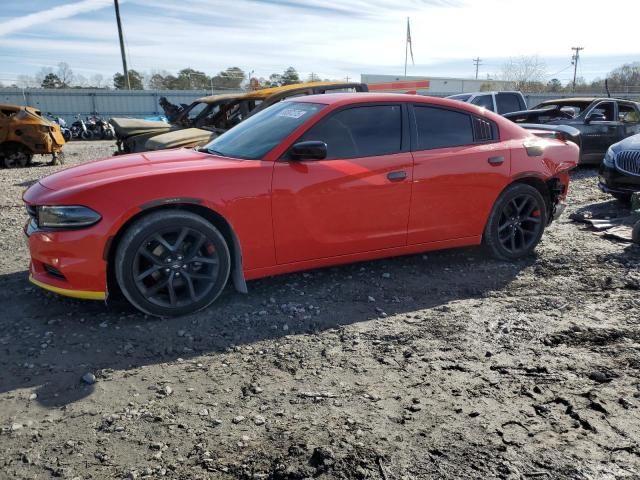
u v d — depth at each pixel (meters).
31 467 2.24
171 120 12.05
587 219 6.73
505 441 2.39
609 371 3.02
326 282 4.48
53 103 32.97
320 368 3.10
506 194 4.89
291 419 2.58
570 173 11.05
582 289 4.36
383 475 2.17
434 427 2.50
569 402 2.70
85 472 2.21
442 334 3.54
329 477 2.15
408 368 3.08
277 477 2.16
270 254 3.94
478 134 4.78
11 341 3.40
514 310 3.94
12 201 8.67
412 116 4.48
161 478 2.16
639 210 6.03
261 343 3.41
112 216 3.43
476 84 42.06
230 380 2.96
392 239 4.39
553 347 3.34
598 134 11.02
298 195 3.91
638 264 4.92
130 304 3.97
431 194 4.46
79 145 22.56
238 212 3.75
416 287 4.41
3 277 4.61
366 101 4.33
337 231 4.13
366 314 3.88
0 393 2.81
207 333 3.53
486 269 4.86
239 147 4.27
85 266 3.45
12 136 13.80
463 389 2.84
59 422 2.56
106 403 2.73
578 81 50.94
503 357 3.21
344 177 4.06
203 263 3.77
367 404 2.71
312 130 4.08
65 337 3.46
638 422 2.53
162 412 2.64
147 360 3.19
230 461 2.27
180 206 3.70
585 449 2.33
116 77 52.25
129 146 9.39
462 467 2.21
